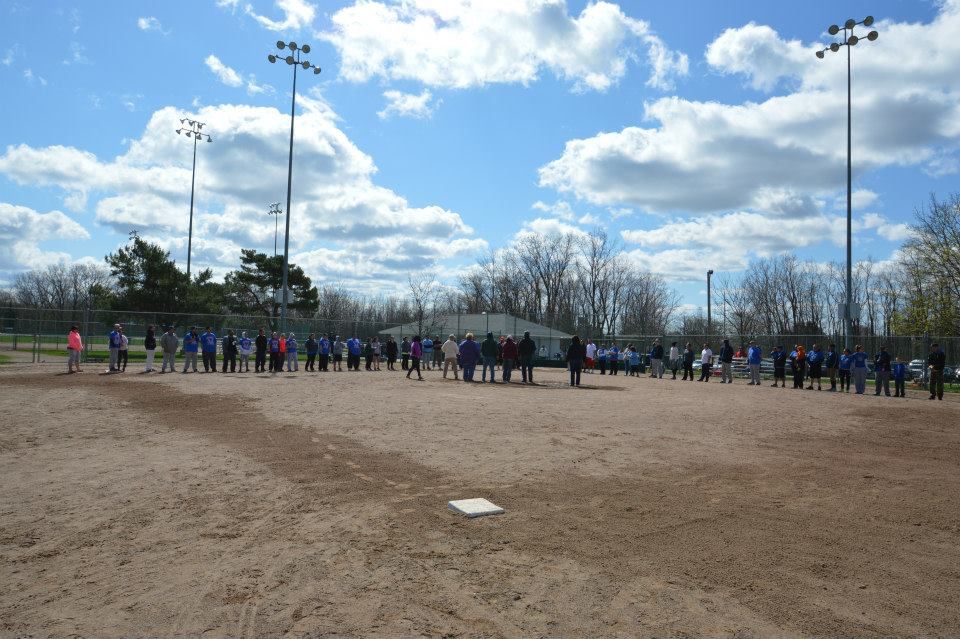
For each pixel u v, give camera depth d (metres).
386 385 20.61
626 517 6.10
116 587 4.32
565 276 71.62
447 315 55.84
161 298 36.09
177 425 11.39
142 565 4.73
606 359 33.59
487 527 5.72
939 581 4.61
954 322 34.56
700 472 8.23
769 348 38.47
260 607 4.01
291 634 3.65
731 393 21.30
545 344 52.38
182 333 34.62
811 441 11.00
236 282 48.75
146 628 3.71
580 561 4.90
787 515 6.27
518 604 4.11
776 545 5.34
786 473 8.27
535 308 72.69
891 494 7.20
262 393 16.94
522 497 6.78
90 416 12.37
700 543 5.36
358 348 28.92
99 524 5.73
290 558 4.89
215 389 17.75
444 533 5.54
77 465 8.15
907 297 37.81
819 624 3.88
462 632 3.71
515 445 9.92
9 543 5.21
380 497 6.71
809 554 5.14
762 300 62.72
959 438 11.71
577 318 70.44
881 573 4.75
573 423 12.59
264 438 10.15
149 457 8.66
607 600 4.18
